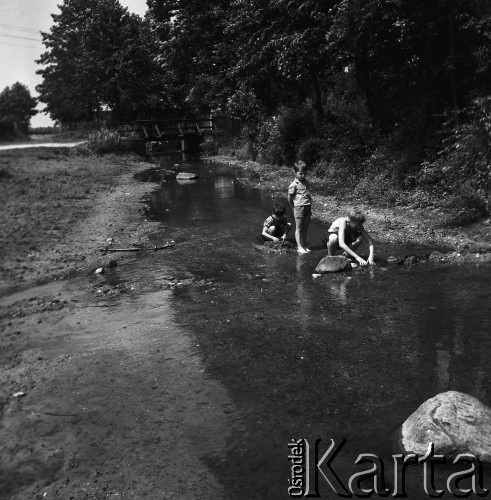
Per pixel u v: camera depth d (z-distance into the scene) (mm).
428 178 12695
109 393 4383
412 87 15391
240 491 3088
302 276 7727
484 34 11703
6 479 3334
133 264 8836
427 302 6223
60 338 5727
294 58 18250
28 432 3844
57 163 23562
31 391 4492
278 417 3869
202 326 5828
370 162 15703
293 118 24188
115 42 41844
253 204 14906
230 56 32625
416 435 3285
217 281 7652
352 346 5059
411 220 11523
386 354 4832
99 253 9570
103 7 41250
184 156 38062
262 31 20812
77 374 4777
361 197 14469
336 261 7891
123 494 3115
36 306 6840
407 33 14547
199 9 34656
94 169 23094
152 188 19125
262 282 7500
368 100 18031
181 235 11031
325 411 3918
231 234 10953
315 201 15016
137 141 36625
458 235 9836
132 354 5168
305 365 4707
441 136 13422
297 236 9492
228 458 3408
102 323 6129
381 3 13461
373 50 16859
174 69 38719
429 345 4965
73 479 3285
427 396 4031
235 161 31062
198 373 4664
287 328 5633
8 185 16469
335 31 14758
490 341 4953
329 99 25359
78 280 8008
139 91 42031
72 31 43938
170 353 5137
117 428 3844
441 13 13297
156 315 6301
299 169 9320
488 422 3250
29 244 10164
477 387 4102
